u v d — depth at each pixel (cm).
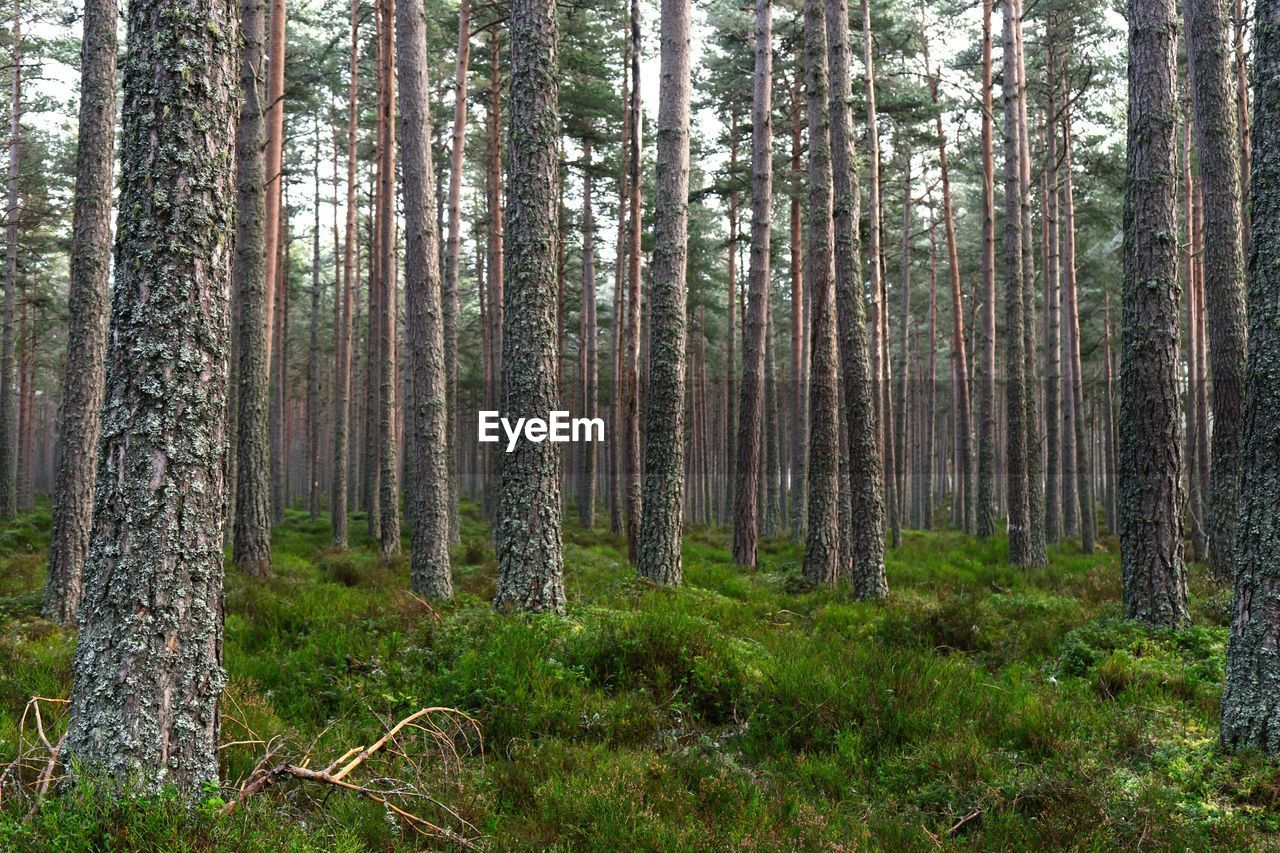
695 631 779
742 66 2345
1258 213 573
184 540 419
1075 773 533
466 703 653
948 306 4309
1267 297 565
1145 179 995
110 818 368
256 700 629
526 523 960
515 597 945
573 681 707
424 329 1245
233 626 902
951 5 2422
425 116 1307
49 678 657
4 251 2762
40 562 1446
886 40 2356
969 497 2880
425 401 1232
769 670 751
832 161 1323
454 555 1867
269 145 1709
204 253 433
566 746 585
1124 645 902
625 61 2778
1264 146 573
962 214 3991
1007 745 615
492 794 504
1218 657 832
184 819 374
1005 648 916
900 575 1605
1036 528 1845
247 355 1418
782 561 1847
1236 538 584
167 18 431
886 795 543
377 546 2080
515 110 1004
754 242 1734
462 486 4881
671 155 1345
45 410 5862
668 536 1293
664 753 593
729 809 500
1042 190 2697
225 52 450
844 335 1308
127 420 416
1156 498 973
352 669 738
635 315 1706
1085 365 4206
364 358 4769
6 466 2497
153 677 406
